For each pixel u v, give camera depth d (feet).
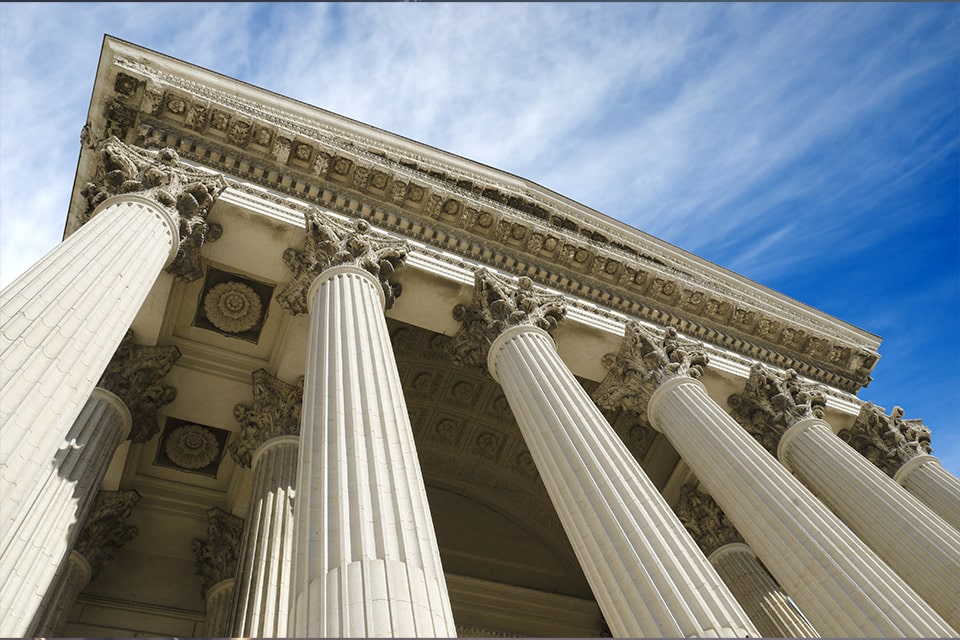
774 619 76.13
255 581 54.54
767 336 94.32
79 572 68.08
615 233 93.40
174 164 63.52
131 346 68.33
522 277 75.87
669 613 38.50
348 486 37.45
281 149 72.43
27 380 35.47
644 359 76.07
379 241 69.31
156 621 70.59
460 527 103.76
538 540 107.14
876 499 65.72
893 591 46.44
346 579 31.65
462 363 72.64
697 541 91.20
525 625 95.66
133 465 76.74
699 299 89.51
